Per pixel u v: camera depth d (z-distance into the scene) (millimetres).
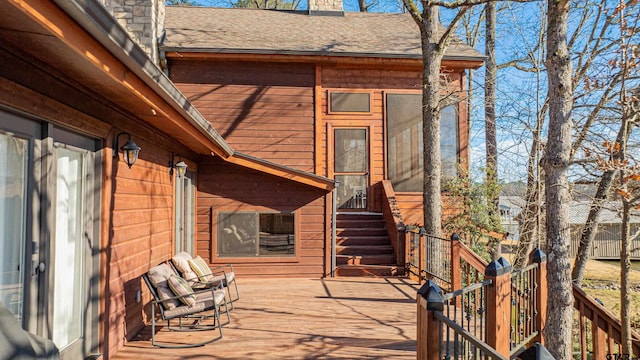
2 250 2705
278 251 8523
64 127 3357
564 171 4676
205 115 9547
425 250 7375
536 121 9484
